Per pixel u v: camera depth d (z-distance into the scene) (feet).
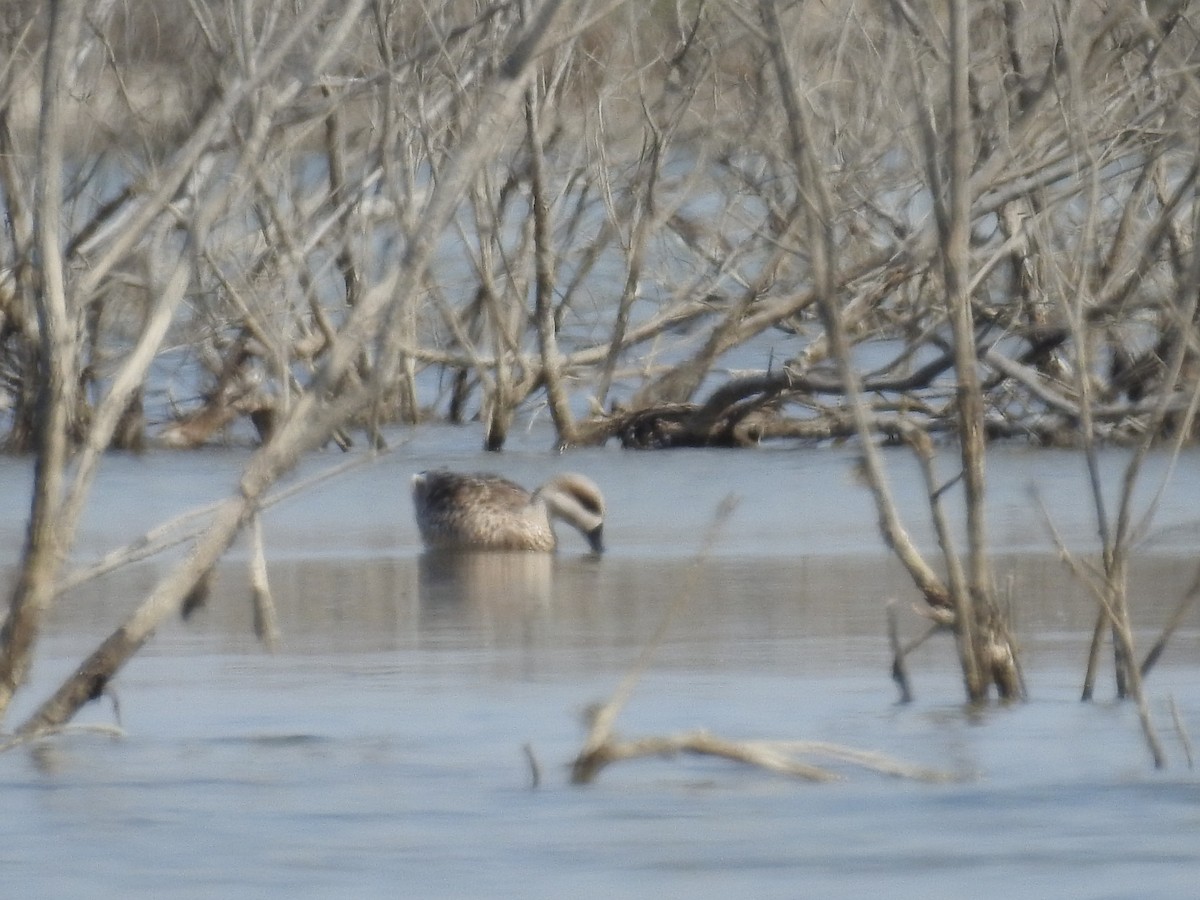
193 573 69.15
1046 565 107.45
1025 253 129.49
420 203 123.85
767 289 165.58
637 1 152.35
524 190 172.96
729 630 91.25
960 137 70.59
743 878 53.83
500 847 56.54
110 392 69.10
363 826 58.54
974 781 62.69
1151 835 57.06
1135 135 114.73
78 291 69.10
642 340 167.02
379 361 69.00
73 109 127.95
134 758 66.59
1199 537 114.83
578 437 160.15
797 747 64.44
